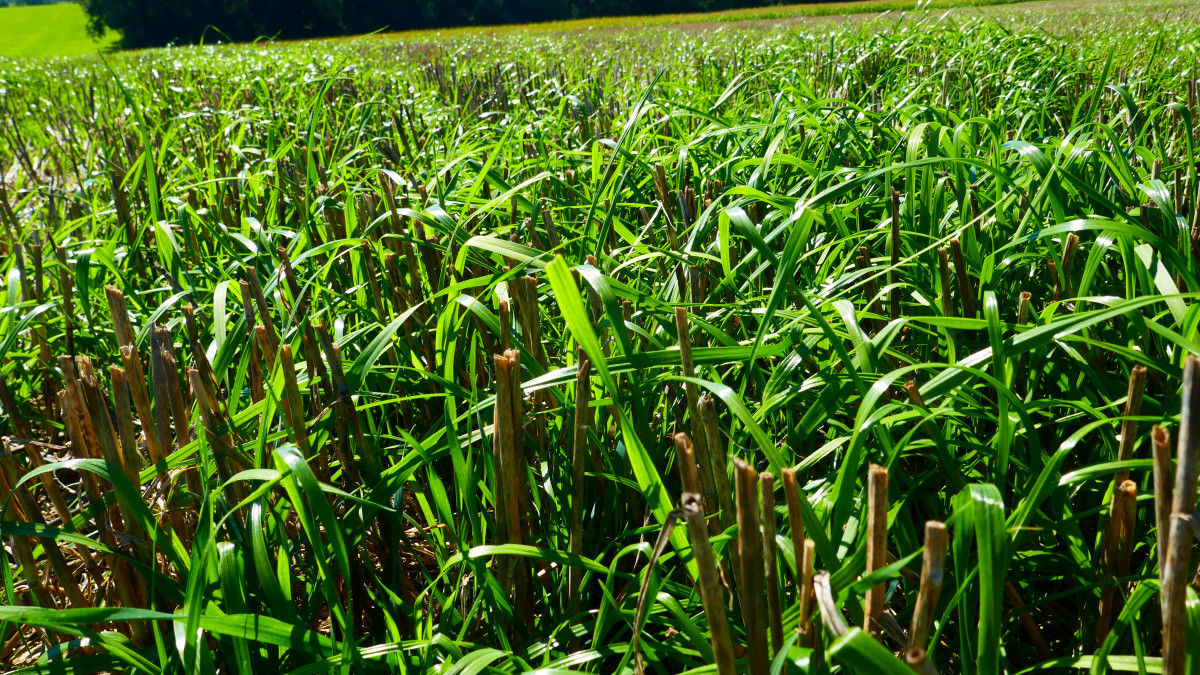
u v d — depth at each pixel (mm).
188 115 4535
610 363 1383
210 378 1712
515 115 4301
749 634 984
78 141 6512
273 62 8047
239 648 1231
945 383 1323
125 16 64125
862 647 748
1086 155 2332
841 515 1206
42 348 2389
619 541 1717
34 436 2451
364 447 1651
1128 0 23375
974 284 2107
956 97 4828
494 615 1437
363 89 6871
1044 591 1658
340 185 3627
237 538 1527
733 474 1584
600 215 2705
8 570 1358
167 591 1354
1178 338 1258
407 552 1965
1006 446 1324
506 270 1972
